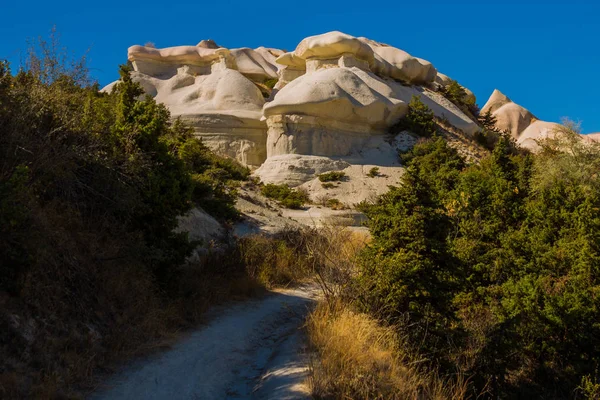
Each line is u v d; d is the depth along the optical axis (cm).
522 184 2350
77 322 737
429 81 7712
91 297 800
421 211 908
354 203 4159
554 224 1533
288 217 2769
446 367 840
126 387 652
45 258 746
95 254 872
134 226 1038
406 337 823
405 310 884
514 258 1388
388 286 874
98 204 988
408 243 899
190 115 5744
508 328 950
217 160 4097
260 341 921
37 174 848
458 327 913
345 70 5669
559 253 1362
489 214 1697
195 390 674
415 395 660
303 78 5744
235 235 1644
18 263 675
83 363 667
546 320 1108
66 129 953
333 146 5238
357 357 700
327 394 617
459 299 1241
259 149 5728
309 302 1223
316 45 6331
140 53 7225
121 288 865
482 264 1338
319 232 1691
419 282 870
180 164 1135
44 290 718
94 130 1041
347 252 1217
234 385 712
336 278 1002
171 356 774
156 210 1042
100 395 620
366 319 828
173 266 1040
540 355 1096
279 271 1423
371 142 5547
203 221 1560
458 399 736
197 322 959
